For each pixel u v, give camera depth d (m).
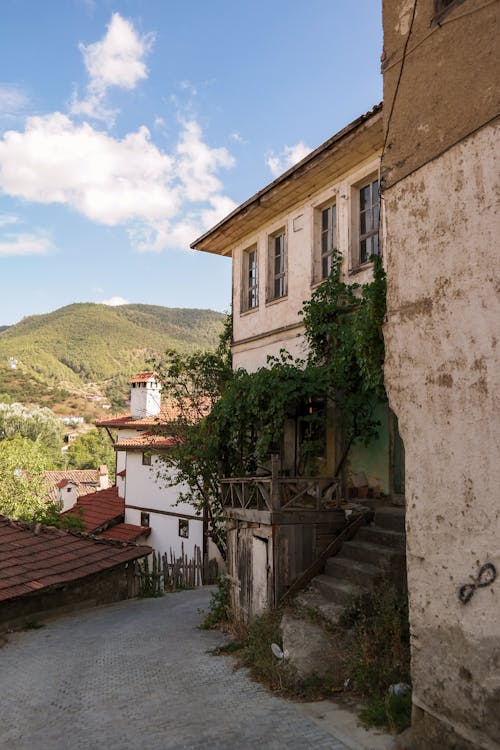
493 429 3.93
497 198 4.02
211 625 10.02
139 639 9.36
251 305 13.29
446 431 4.31
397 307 4.89
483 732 3.85
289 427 11.25
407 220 4.84
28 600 11.63
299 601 7.71
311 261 11.01
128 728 5.43
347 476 10.04
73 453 70.94
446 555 4.23
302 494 8.80
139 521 24.52
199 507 14.21
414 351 4.66
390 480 9.38
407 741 4.43
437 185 4.55
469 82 4.32
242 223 12.68
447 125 4.49
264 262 12.55
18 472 24.86
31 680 7.52
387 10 5.22
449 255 4.39
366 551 7.92
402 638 6.09
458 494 4.17
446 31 4.56
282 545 8.47
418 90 4.82
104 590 13.64
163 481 23.19
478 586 3.96
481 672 3.89
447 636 4.18
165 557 16.88
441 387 4.38
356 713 5.23
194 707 5.80
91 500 29.59
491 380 3.97
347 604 7.01
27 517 23.03
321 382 9.34
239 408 10.23
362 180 10.01
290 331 11.48
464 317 4.22
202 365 14.64
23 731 5.71
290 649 6.53
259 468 11.28
